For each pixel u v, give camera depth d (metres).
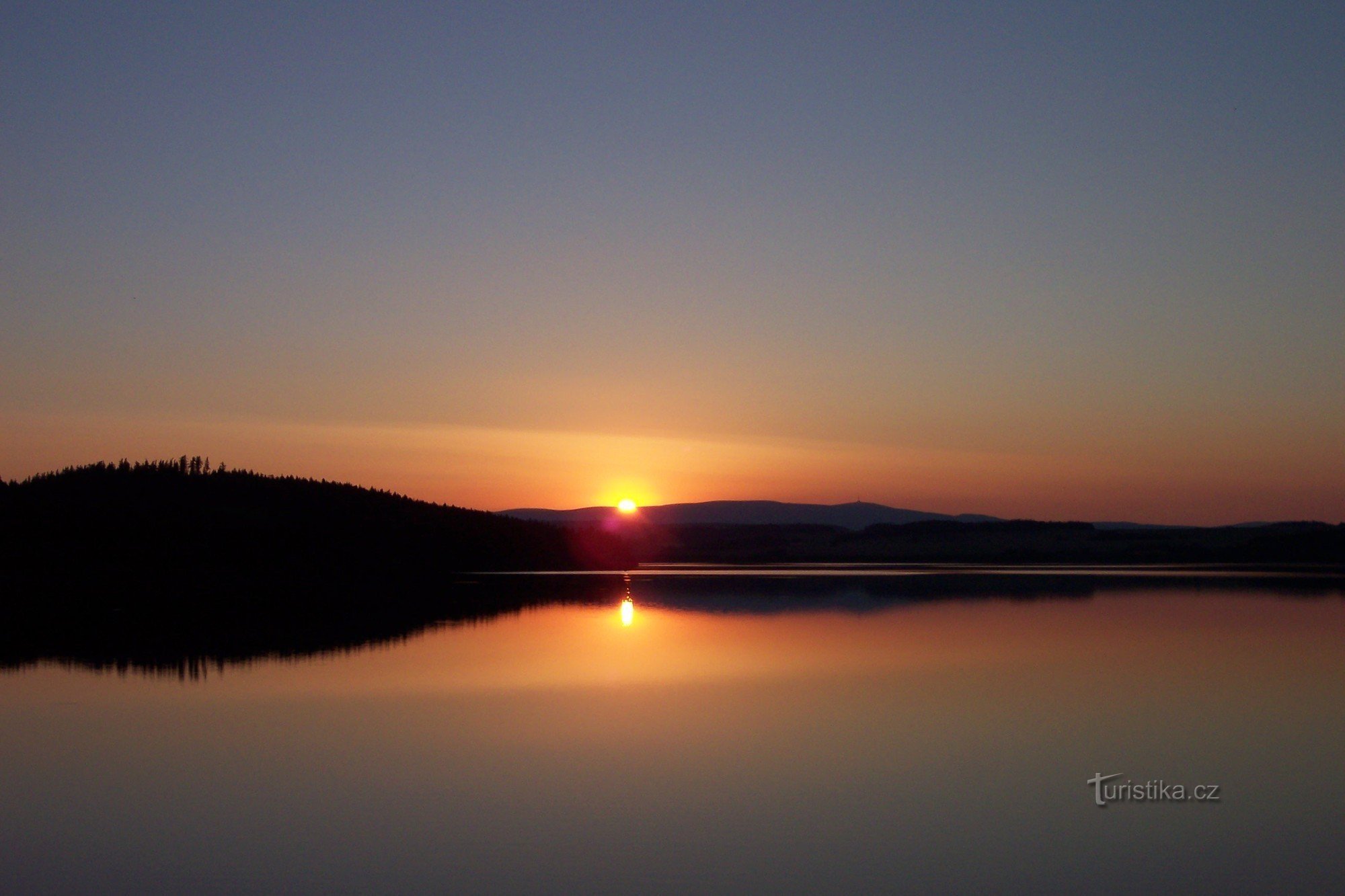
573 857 16.28
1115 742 23.50
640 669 34.03
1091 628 46.31
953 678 32.06
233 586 79.69
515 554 127.94
